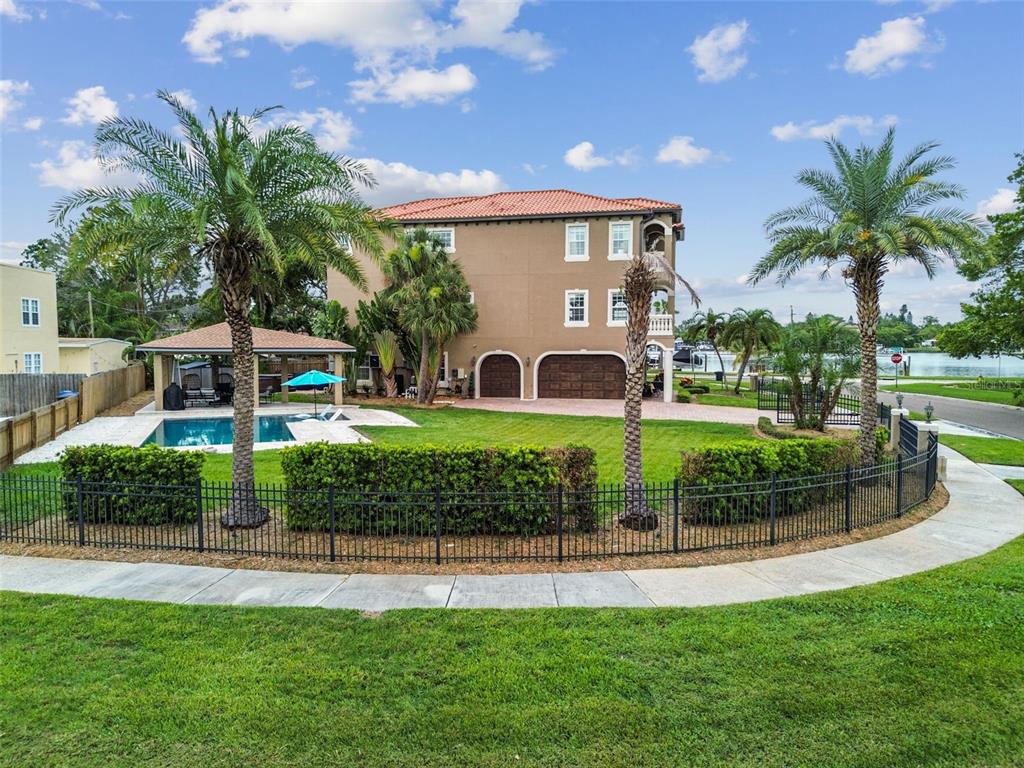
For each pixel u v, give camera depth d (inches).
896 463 414.9
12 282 1187.9
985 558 327.9
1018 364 3900.1
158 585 284.0
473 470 354.9
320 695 188.4
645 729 171.8
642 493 379.6
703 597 271.9
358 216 435.2
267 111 397.4
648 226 1338.6
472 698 186.7
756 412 1123.3
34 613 249.1
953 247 506.3
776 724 174.7
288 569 306.0
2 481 382.0
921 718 177.5
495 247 1369.3
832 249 548.7
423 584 286.4
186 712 178.7
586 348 1348.4
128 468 364.8
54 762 157.1
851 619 245.8
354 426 910.4
